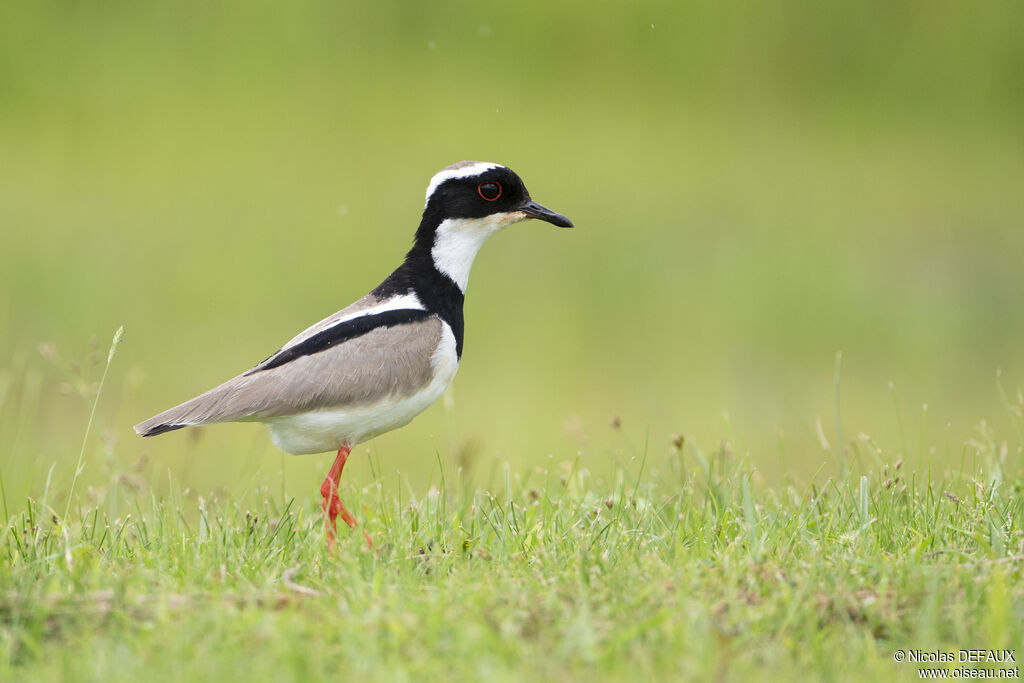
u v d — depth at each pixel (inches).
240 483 457.7
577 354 736.3
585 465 538.6
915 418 669.3
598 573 293.3
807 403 685.3
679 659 244.5
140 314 754.8
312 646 250.5
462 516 361.1
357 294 797.9
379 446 609.3
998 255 905.5
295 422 365.1
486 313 780.0
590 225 909.8
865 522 329.4
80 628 262.8
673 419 657.0
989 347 767.1
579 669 243.0
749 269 854.5
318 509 393.1
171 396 676.1
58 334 725.3
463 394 676.7
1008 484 368.8
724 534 327.9
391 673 237.6
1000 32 1252.5
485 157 1013.2
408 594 280.4
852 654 252.7
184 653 246.4
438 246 391.2
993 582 274.2
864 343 767.7
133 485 396.2
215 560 310.8
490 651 247.9
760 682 239.0
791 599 270.5
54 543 329.1
